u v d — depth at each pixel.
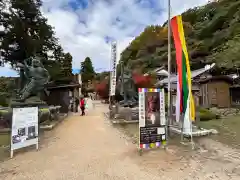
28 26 15.96
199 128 6.88
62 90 14.46
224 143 5.42
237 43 19.52
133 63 34.09
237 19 24.44
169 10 5.75
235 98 14.15
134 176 3.32
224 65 16.62
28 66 9.06
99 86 33.81
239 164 3.89
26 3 15.38
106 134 6.80
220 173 3.46
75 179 3.20
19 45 15.72
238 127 7.49
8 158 4.23
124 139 6.03
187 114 5.29
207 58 22.62
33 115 4.86
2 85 17.14
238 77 14.64
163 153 4.56
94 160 4.09
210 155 4.44
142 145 4.41
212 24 28.34
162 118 4.71
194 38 30.95
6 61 16.08
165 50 32.81
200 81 15.59
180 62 5.29
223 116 10.49
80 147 5.13
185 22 35.03
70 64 24.83
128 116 9.56
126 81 12.21
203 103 15.18
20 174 3.39
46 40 17.42
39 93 9.18
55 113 9.61
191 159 4.17
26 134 4.63
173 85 8.04
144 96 4.54
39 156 4.37
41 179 3.20
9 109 7.63
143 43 40.16
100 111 16.77
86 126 8.45
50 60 17.98
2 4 14.92
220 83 14.20
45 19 17.03
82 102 13.48
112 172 3.48
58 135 6.64
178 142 5.55
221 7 30.31
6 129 7.04
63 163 3.92
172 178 3.25
